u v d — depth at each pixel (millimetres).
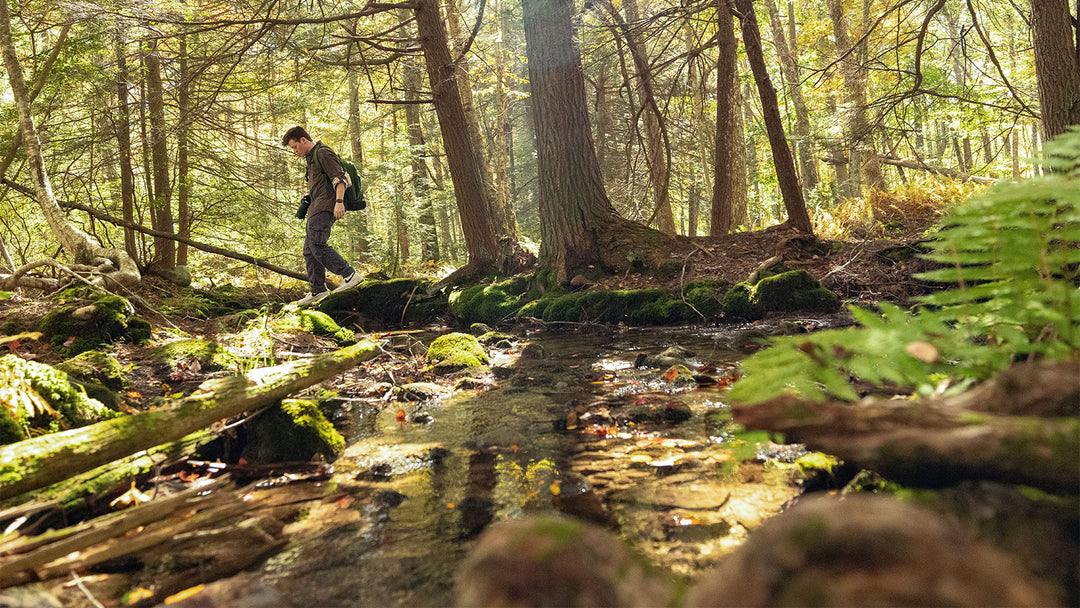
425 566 1667
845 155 17688
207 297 8477
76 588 1569
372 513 2070
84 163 10914
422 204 18109
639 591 503
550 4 8531
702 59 11812
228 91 10133
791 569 436
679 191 20266
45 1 8781
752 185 24906
